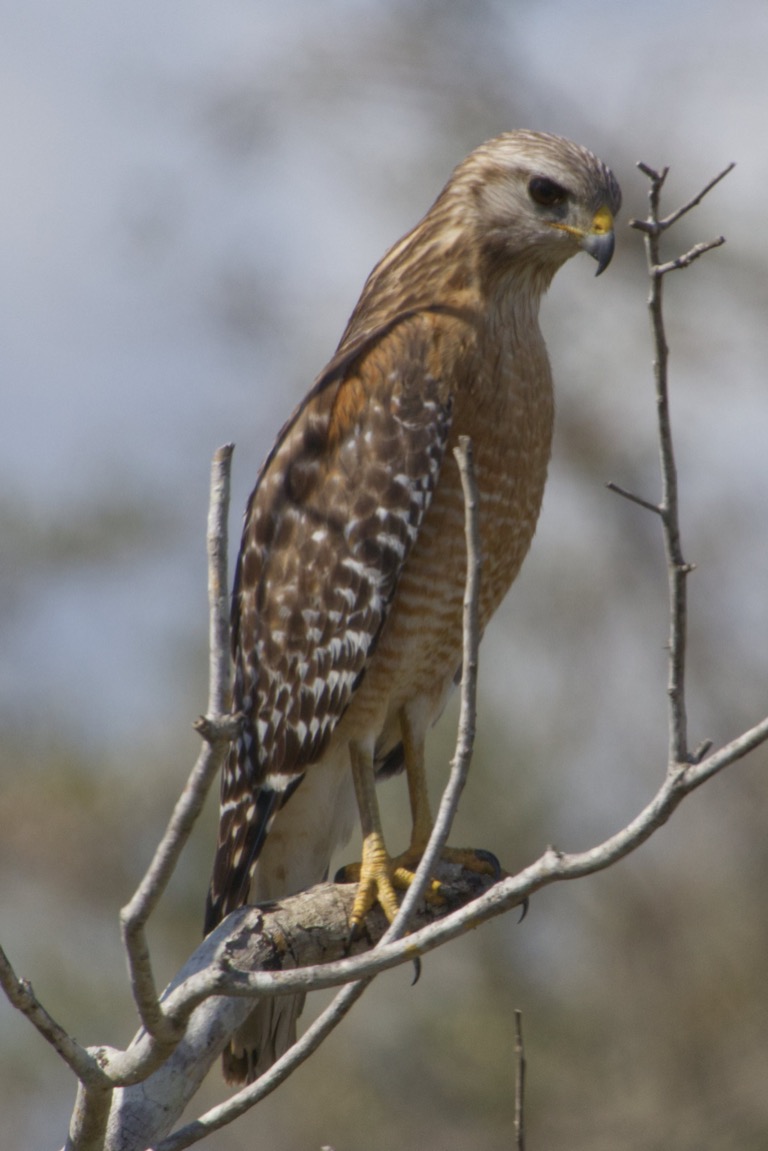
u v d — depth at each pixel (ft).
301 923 25.80
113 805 56.65
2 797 56.95
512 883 18.74
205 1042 22.93
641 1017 60.64
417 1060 56.39
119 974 55.16
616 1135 57.93
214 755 17.10
